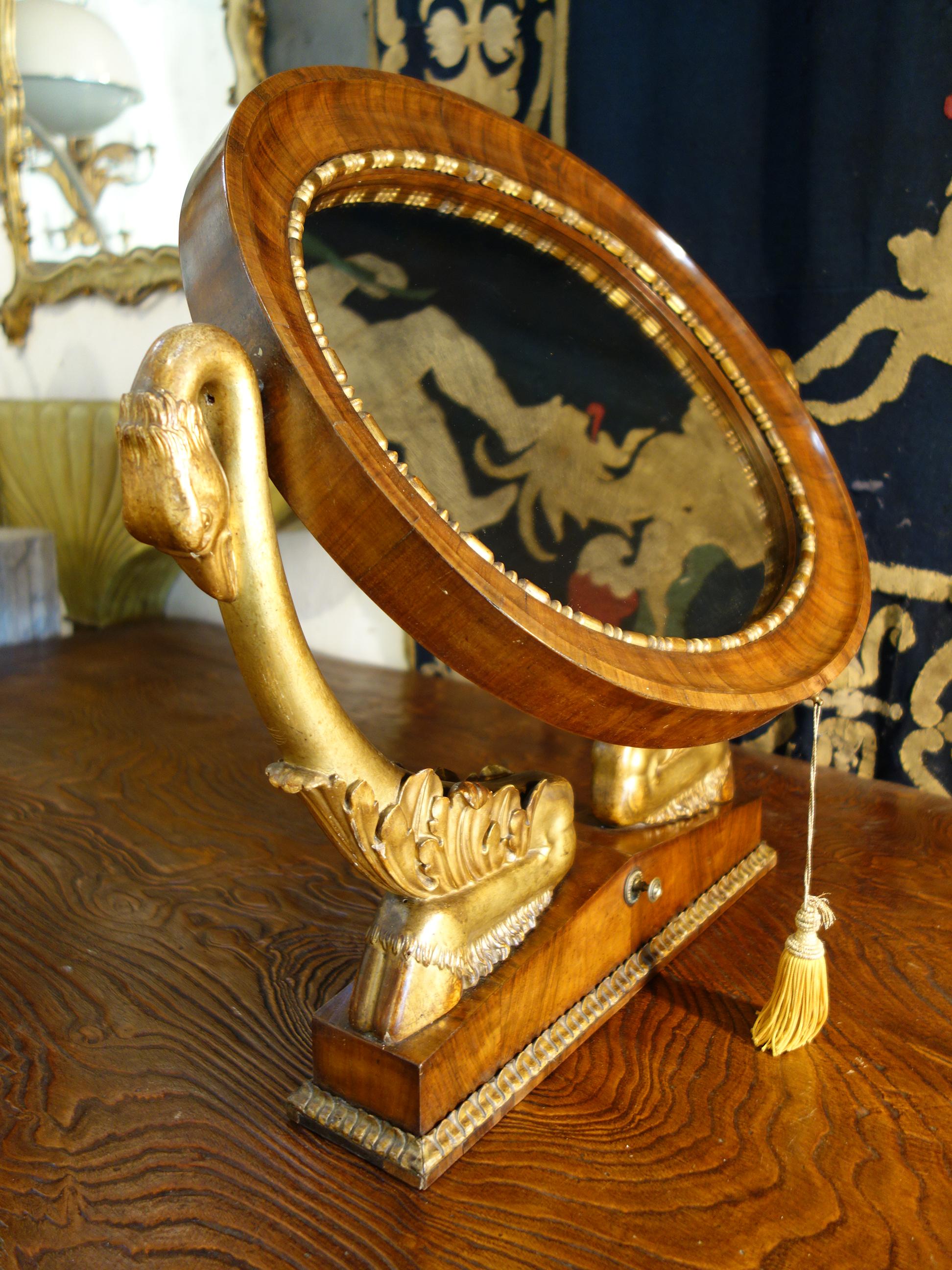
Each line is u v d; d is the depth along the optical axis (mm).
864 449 1068
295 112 528
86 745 1127
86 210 1744
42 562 1604
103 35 1595
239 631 462
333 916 750
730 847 797
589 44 1134
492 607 437
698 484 702
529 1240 454
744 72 1053
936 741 1074
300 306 461
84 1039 601
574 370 683
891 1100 555
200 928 732
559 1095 557
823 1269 440
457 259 643
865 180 1008
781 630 620
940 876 841
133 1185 485
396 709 1273
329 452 430
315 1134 521
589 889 615
